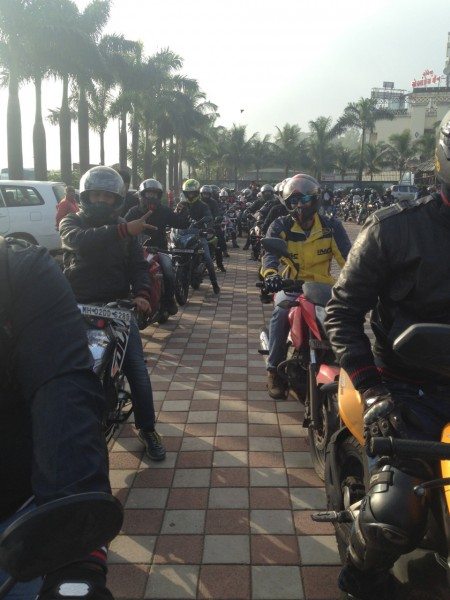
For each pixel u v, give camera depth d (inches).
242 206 874.1
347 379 101.1
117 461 151.7
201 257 396.5
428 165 1403.8
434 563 73.3
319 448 144.3
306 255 176.6
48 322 50.0
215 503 132.0
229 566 110.7
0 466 54.5
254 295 389.7
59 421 46.3
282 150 2677.2
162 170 1971.0
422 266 79.3
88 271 149.0
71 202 525.0
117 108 1563.7
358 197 1509.6
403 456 60.2
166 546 116.7
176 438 164.7
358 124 2399.1
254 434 166.9
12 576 37.8
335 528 106.0
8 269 50.2
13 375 51.6
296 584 105.7
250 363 232.7
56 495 42.9
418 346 62.1
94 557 43.1
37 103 1087.6
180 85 1803.6
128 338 145.4
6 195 516.7
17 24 956.0
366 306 85.1
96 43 1102.4
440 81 3459.6
